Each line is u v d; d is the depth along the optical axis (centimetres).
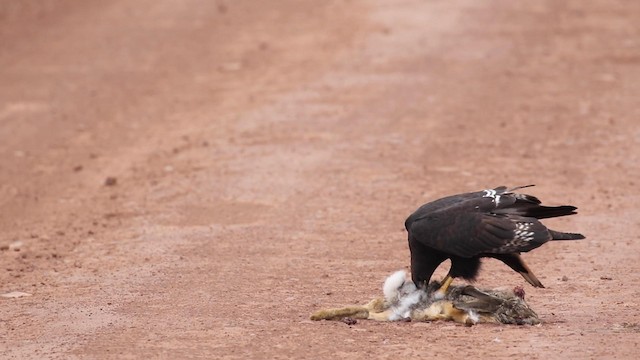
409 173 6969
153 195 6719
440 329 3928
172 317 4200
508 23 12438
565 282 4669
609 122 8331
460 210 3884
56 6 13962
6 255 5562
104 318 4234
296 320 4103
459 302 4047
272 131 8250
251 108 9112
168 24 12925
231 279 4794
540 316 4131
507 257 3931
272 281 4744
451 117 8556
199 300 4450
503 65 10475
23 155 8100
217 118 8850
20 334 4072
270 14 13412
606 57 10788
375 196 6425
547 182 6712
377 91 9512
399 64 10581
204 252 5319
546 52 11025
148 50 11688
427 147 7656
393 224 5816
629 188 6538
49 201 6850
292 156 7456
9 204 6825
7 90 10138
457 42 11500
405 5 13500
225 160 7475
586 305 4288
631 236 5475
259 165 7262
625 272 4812
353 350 3703
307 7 13750
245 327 4019
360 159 7338
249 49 11619
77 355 3750
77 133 8681
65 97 9856
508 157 7369
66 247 5659
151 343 3856
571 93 9369
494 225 3803
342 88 9681
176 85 10212
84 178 7388
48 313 4372
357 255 5203
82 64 11125
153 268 5050
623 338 3759
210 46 11844
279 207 6228
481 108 8856
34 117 9206
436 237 3878
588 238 5453
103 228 6050
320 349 3722
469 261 4006
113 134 8606
